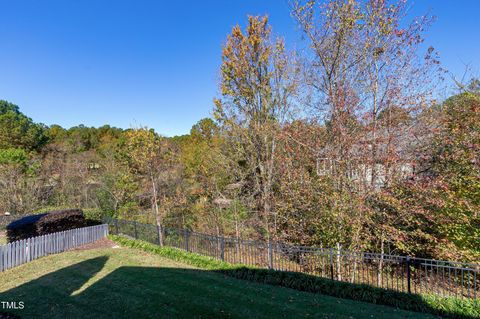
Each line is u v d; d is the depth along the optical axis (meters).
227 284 6.82
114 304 5.72
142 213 15.81
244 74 13.17
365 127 7.66
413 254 7.75
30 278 7.62
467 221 7.05
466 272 7.34
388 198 7.09
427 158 7.60
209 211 13.45
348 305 5.59
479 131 7.26
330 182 8.39
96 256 9.74
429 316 5.11
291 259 9.14
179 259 9.09
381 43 8.29
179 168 16.22
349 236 7.69
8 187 16.69
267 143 12.01
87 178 20.44
